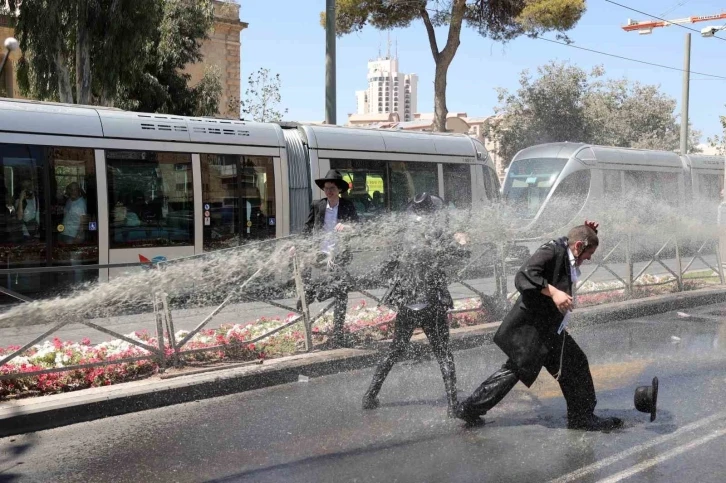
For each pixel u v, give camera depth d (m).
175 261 8.11
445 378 6.04
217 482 4.68
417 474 4.77
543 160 21.02
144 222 12.14
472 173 17.30
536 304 5.49
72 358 6.78
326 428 5.75
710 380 7.31
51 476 4.82
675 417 6.02
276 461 5.04
